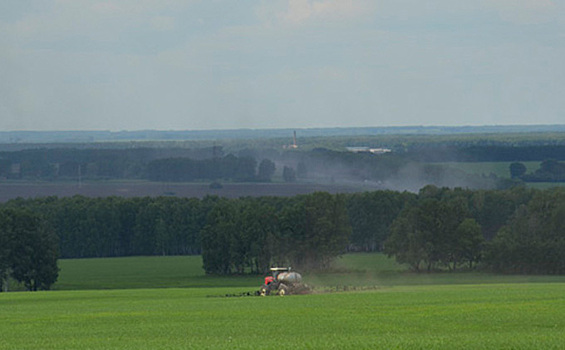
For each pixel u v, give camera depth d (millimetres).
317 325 136375
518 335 117062
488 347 104438
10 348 113188
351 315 151125
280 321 143375
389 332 125875
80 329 137125
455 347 104750
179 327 137250
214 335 125875
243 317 151625
